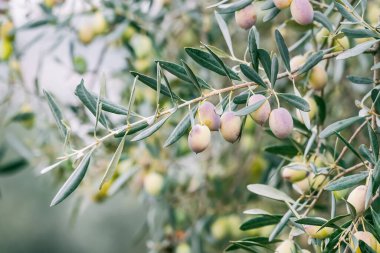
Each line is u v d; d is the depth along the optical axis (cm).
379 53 79
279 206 135
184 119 73
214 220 135
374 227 71
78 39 124
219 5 82
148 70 128
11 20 127
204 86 75
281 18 126
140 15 125
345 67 123
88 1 123
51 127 134
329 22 81
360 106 77
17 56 127
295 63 83
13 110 134
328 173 79
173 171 133
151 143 125
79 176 71
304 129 88
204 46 74
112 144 125
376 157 71
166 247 133
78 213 133
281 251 75
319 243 76
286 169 84
